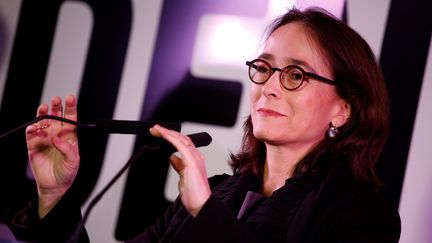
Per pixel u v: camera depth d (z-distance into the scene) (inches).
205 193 128.7
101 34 295.3
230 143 271.9
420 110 247.6
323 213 147.9
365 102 166.6
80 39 298.5
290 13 171.9
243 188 173.5
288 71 158.9
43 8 305.1
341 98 165.0
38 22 304.7
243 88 273.3
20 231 162.4
